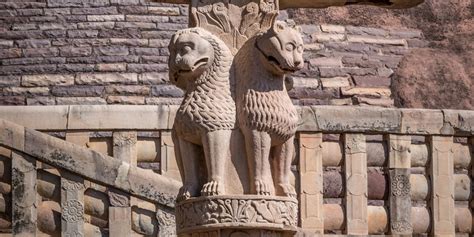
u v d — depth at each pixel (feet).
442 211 58.80
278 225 40.47
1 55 75.05
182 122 41.01
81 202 54.80
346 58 77.15
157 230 54.85
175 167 56.80
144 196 54.65
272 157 41.39
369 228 58.08
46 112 56.54
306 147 57.62
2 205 55.01
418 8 80.02
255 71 40.96
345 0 43.75
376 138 61.62
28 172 54.80
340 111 57.88
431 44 79.51
